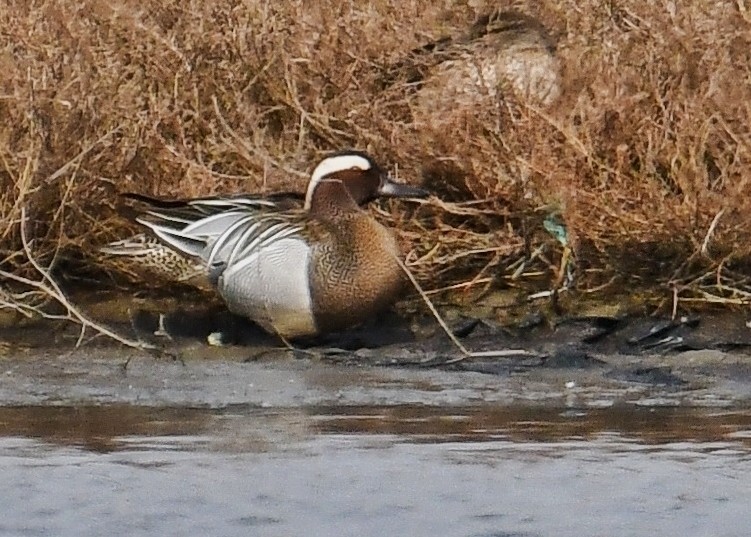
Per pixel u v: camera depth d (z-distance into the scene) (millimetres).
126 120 13023
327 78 13672
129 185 13047
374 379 11320
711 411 10578
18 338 12125
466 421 10305
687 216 12781
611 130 13117
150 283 12773
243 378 11305
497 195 12992
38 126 12711
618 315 12531
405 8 14227
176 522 8648
